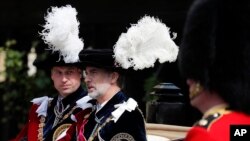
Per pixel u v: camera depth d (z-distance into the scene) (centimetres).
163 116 962
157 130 922
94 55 770
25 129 956
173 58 766
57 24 820
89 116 810
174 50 766
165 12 1794
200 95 483
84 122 816
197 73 482
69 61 835
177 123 963
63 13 830
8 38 2058
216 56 472
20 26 2033
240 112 468
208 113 474
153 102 979
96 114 793
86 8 1923
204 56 479
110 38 1931
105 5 1900
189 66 490
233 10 473
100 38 1930
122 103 779
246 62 468
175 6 1778
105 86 781
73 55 827
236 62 468
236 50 469
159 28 759
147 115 984
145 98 1210
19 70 2047
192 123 1315
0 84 2072
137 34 752
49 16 832
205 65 477
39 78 2003
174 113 963
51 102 921
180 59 509
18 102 2042
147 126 928
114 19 1884
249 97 467
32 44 2017
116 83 790
